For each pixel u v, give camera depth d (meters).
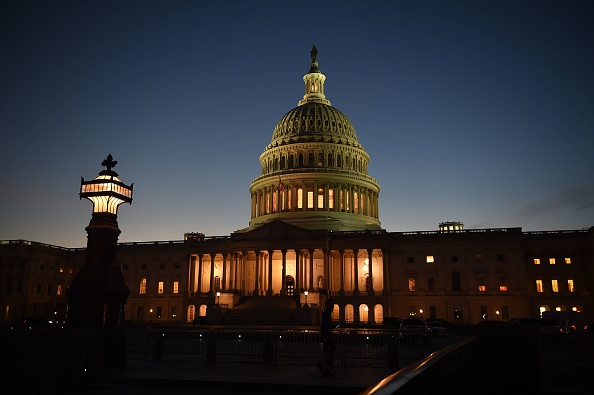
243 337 32.22
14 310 105.38
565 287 93.75
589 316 90.31
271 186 120.06
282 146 123.06
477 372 15.16
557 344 49.19
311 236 98.88
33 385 21.66
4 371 22.33
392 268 99.69
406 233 101.12
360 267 102.94
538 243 95.44
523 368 15.70
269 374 23.41
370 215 124.06
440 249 98.38
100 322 25.38
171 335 32.22
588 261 93.12
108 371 23.70
